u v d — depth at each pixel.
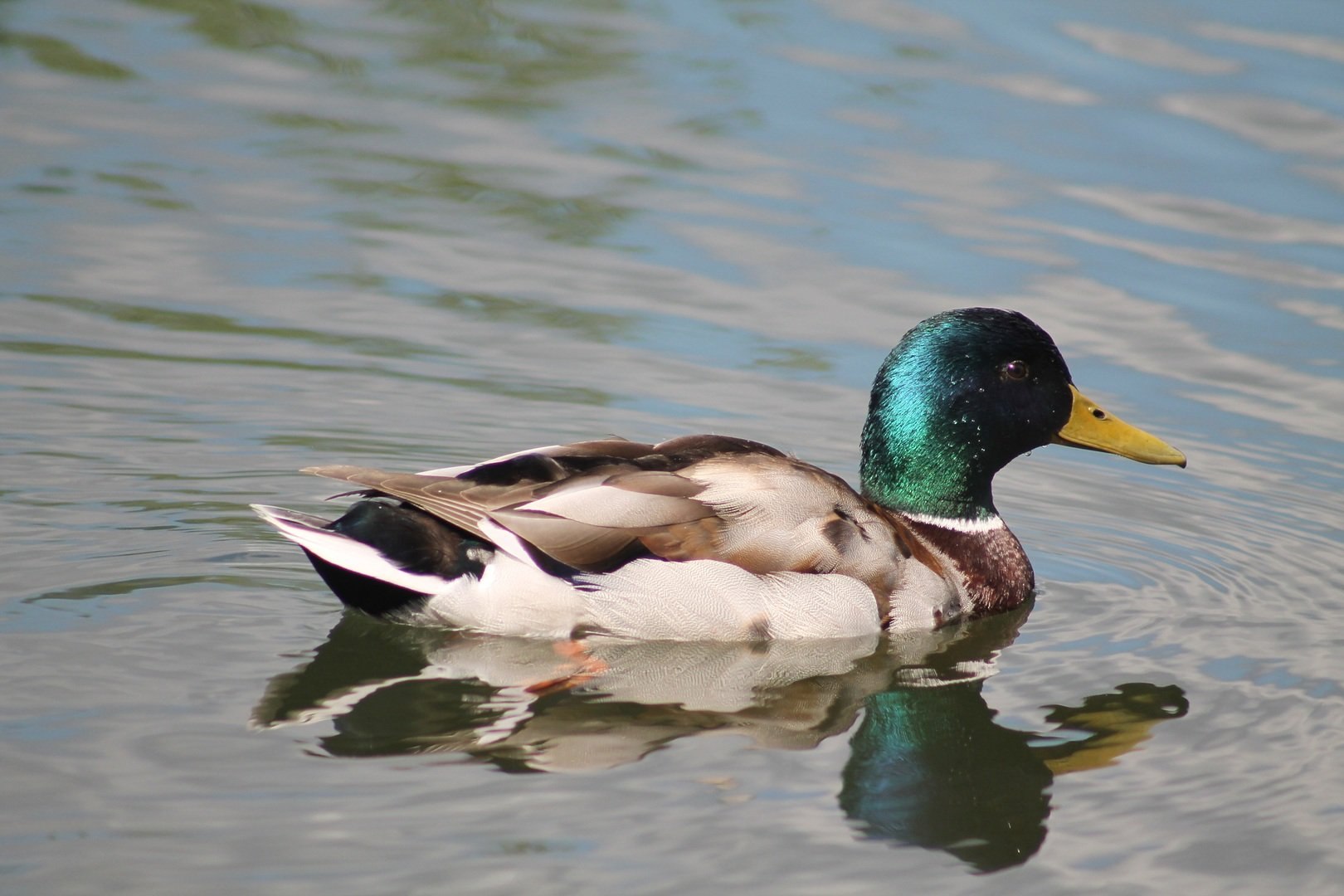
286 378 14.69
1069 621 11.53
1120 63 20.95
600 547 10.53
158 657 10.00
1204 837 8.57
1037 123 19.61
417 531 10.52
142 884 7.52
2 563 11.20
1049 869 8.24
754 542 10.69
